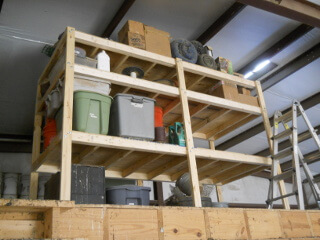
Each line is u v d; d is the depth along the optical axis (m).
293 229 3.58
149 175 4.81
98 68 3.61
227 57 5.89
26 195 6.18
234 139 8.14
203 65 4.53
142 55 3.93
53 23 4.70
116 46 3.78
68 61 3.35
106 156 4.09
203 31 5.31
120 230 2.62
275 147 4.42
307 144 8.48
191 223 2.99
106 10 4.66
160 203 7.71
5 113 5.93
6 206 2.13
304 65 5.77
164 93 3.92
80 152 3.88
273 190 4.20
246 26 5.28
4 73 5.19
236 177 5.32
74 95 3.36
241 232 3.24
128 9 4.60
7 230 2.24
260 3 4.20
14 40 4.73
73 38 3.49
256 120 7.55
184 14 4.95
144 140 3.60
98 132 3.34
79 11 4.61
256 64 5.91
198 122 5.16
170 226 2.87
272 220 3.48
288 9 4.32
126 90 4.15
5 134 6.39
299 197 3.82
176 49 4.39
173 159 4.35
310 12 4.49
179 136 3.96
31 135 6.55
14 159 6.46
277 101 6.94
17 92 5.56
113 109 3.61
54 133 3.68
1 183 5.98
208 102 4.21
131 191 3.41
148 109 3.68
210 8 4.91
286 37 5.50
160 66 4.34
